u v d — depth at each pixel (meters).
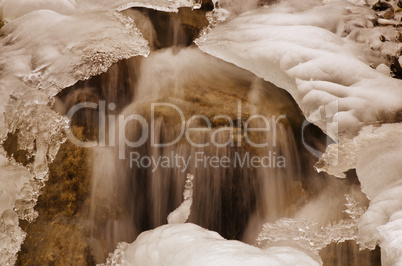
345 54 15.58
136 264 13.39
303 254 12.06
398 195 12.80
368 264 12.98
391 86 14.54
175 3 19.61
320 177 14.55
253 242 14.29
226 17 18.88
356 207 13.63
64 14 18.61
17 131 15.09
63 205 14.25
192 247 11.92
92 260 13.91
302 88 14.65
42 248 13.88
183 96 15.70
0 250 13.82
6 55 16.55
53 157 14.66
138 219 14.72
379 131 13.91
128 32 18.00
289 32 16.34
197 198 14.71
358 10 18.23
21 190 14.34
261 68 16.41
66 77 15.98
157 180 14.81
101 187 14.55
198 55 17.84
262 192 14.64
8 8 18.31
